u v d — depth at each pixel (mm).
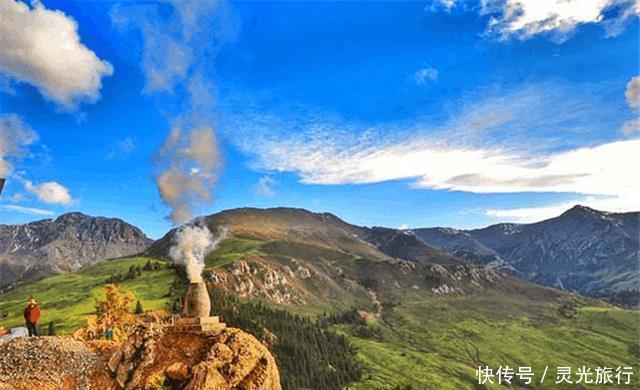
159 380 35031
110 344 43094
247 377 35031
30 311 44969
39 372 36719
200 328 38219
